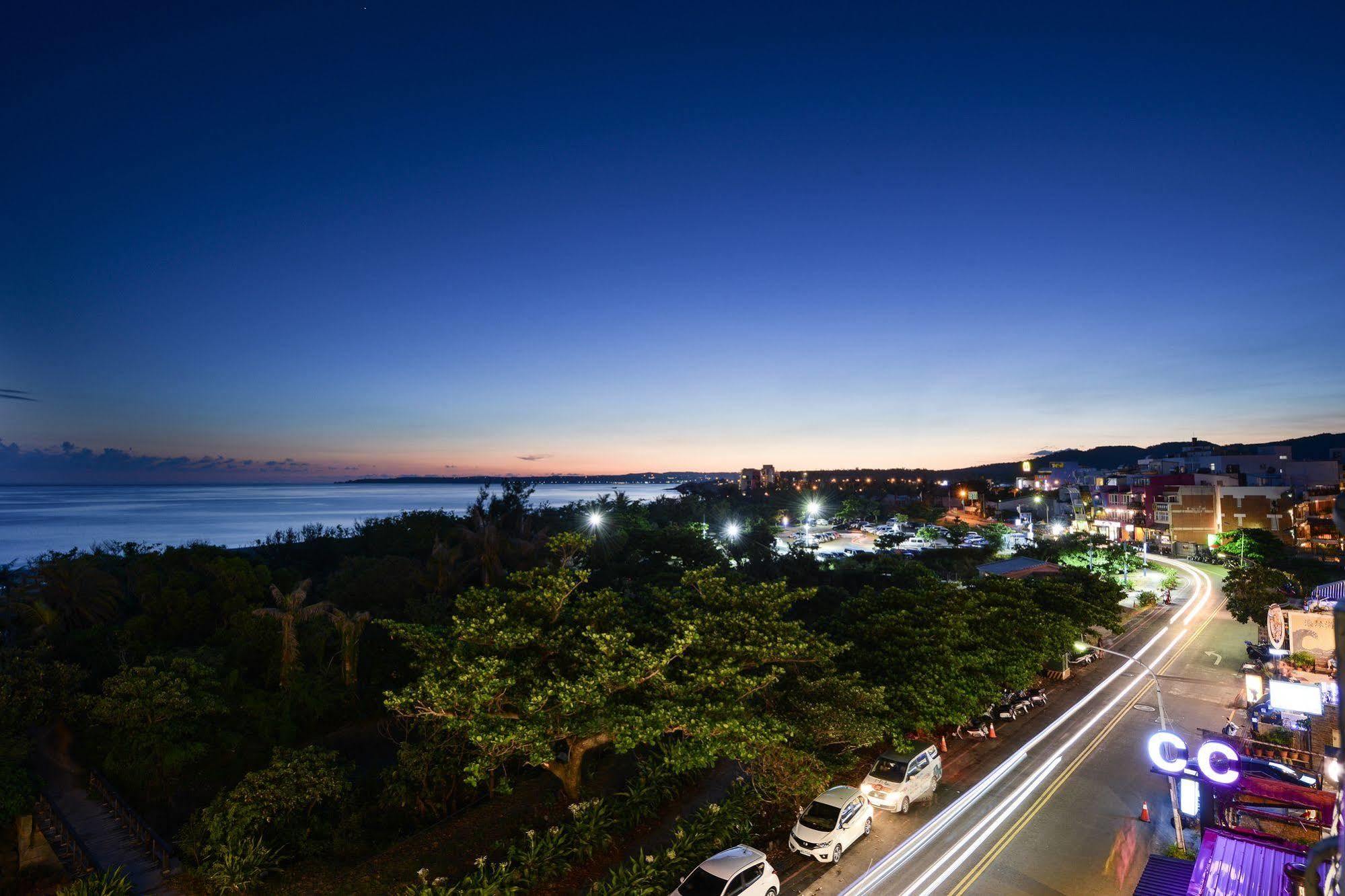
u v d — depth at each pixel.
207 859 22.66
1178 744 23.38
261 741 34.09
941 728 36.88
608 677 21.91
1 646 37.69
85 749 32.12
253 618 40.56
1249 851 18.17
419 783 27.11
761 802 26.27
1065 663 47.28
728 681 23.91
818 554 115.69
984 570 87.88
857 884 22.31
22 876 24.25
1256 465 133.88
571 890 21.56
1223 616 68.81
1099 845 24.80
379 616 47.81
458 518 84.00
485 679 21.14
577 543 28.12
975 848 24.56
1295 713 31.09
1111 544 98.44
